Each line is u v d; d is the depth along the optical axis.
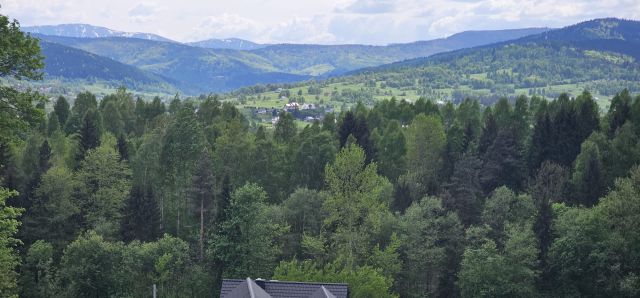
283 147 114.69
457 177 94.31
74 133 124.50
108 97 158.88
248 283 53.28
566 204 89.31
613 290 71.00
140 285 77.31
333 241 83.94
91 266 74.56
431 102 147.88
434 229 81.25
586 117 112.19
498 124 123.19
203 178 88.25
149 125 138.50
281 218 86.88
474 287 72.69
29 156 106.19
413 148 112.50
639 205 72.00
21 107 33.62
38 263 75.62
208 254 81.19
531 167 107.38
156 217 89.50
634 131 100.56
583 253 72.94
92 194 91.62
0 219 35.59
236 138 107.56
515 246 72.94
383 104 150.38
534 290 73.44
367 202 76.56
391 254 74.00
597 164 90.38
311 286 55.91
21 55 32.34
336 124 133.50
